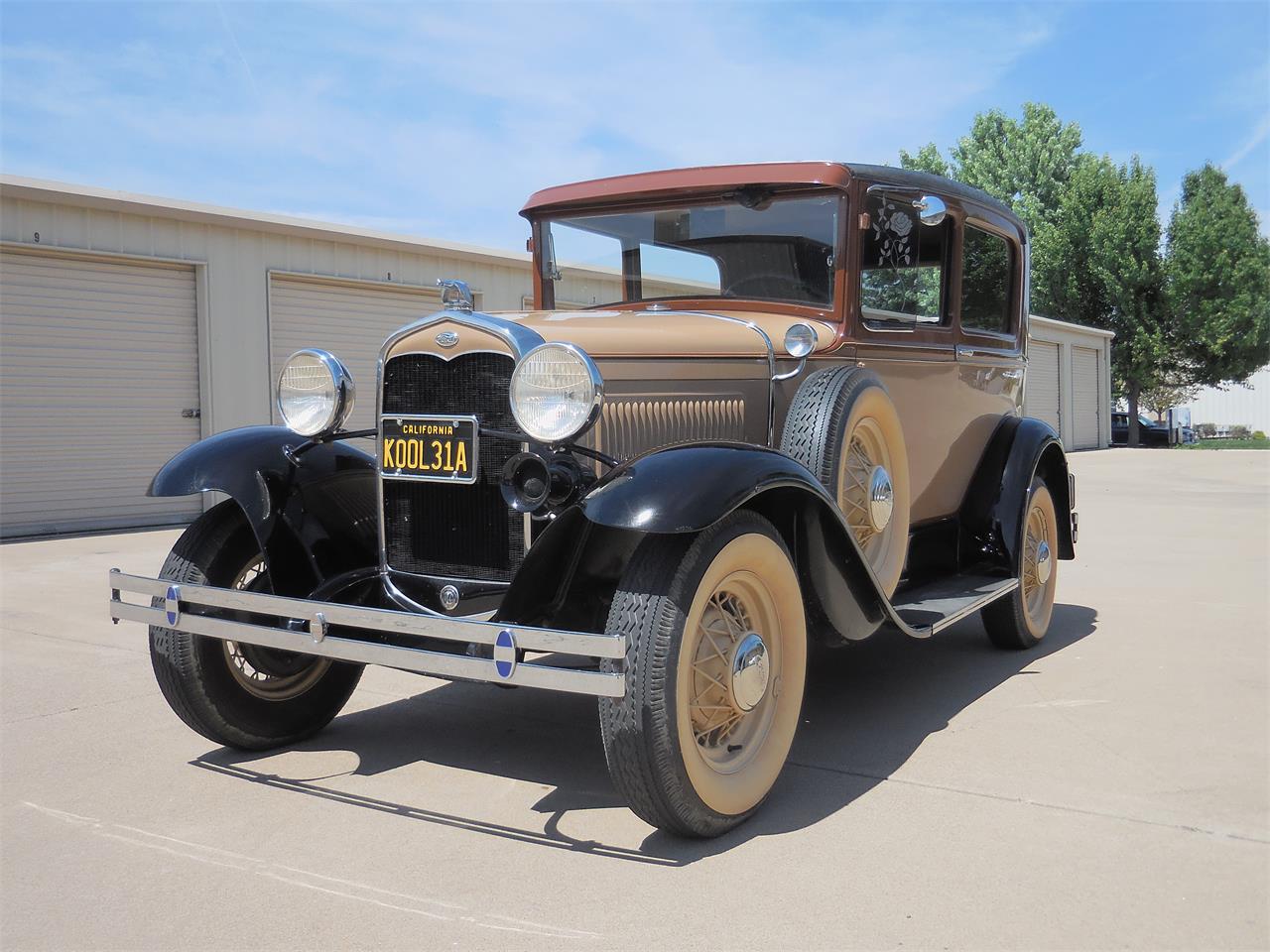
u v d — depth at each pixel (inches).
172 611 123.2
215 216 437.7
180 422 439.8
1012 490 183.3
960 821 113.0
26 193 382.0
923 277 166.6
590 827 114.0
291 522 134.9
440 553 125.2
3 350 387.5
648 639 100.3
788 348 135.3
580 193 169.6
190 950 88.2
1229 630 208.1
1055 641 201.9
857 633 128.6
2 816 118.3
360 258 498.9
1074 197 1311.5
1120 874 99.4
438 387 123.4
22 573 300.2
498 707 163.8
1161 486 595.8
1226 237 1222.9
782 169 151.3
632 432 124.3
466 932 90.5
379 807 120.5
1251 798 118.2
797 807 117.9
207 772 133.3
